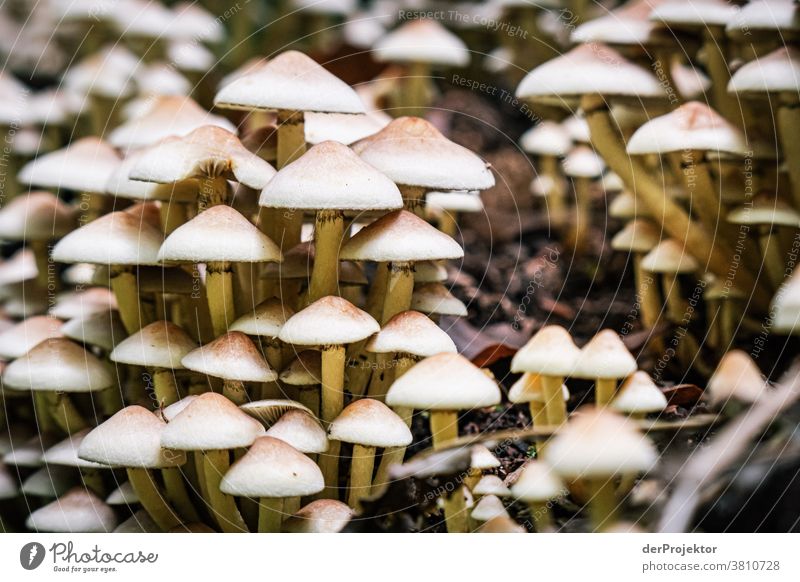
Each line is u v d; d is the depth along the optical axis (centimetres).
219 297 56
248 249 55
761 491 54
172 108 62
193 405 54
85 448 55
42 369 58
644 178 62
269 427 56
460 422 61
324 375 55
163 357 56
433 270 58
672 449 56
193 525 56
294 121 57
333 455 56
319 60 84
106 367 60
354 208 54
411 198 58
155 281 59
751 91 61
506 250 72
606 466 51
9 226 64
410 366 56
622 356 54
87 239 57
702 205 62
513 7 75
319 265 56
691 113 60
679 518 53
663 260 63
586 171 72
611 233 73
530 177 75
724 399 56
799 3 60
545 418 56
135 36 75
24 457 61
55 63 88
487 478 55
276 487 53
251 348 55
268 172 56
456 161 56
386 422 54
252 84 56
